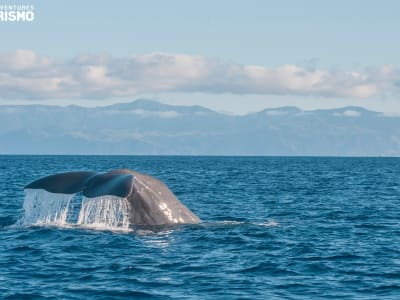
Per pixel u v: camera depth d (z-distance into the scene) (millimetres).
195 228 66375
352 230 75500
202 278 50906
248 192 138000
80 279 50312
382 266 55844
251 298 45969
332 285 49625
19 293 46719
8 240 62781
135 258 56156
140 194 63938
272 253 59781
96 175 57656
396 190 150750
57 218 73688
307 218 88562
